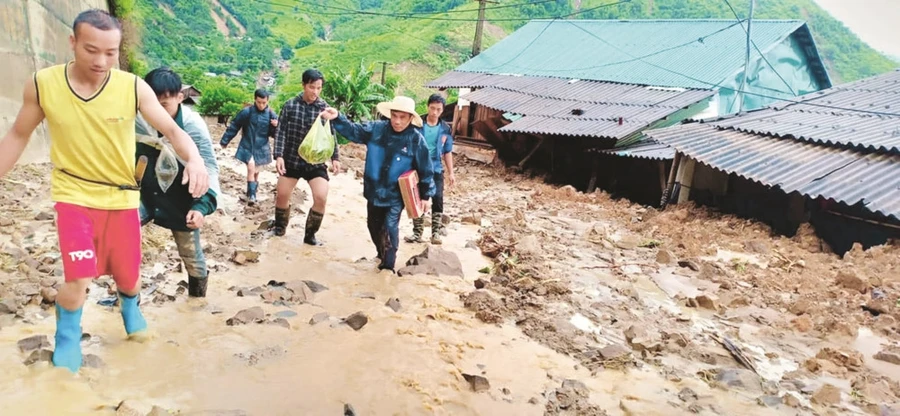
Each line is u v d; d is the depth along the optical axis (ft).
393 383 12.44
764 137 43.45
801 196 36.04
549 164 67.82
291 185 23.52
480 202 41.98
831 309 21.49
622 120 57.31
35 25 35.42
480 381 12.69
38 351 11.09
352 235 26.14
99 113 10.24
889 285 24.67
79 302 10.99
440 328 15.90
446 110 96.58
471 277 21.57
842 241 33.60
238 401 11.02
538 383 13.38
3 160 10.05
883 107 45.70
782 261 28.60
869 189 31.91
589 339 16.40
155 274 17.40
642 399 13.08
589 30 90.74
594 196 49.21
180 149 11.12
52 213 22.08
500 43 96.27
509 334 16.17
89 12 9.78
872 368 16.53
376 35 296.51
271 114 30.73
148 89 10.77
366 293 18.10
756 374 14.84
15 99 31.37
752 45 71.05
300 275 19.27
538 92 73.82
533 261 24.18
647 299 21.25
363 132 20.67
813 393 14.19
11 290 14.16
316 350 13.58
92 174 10.70
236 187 35.65
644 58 75.97
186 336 13.46
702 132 45.60
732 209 41.24
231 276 18.30
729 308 20.99
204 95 144.87
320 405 11.25
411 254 23.98
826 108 47.96
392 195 20.36
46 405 9.82
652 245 30.81
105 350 12.25
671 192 45.32
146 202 14.19
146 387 11.05
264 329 14.33
